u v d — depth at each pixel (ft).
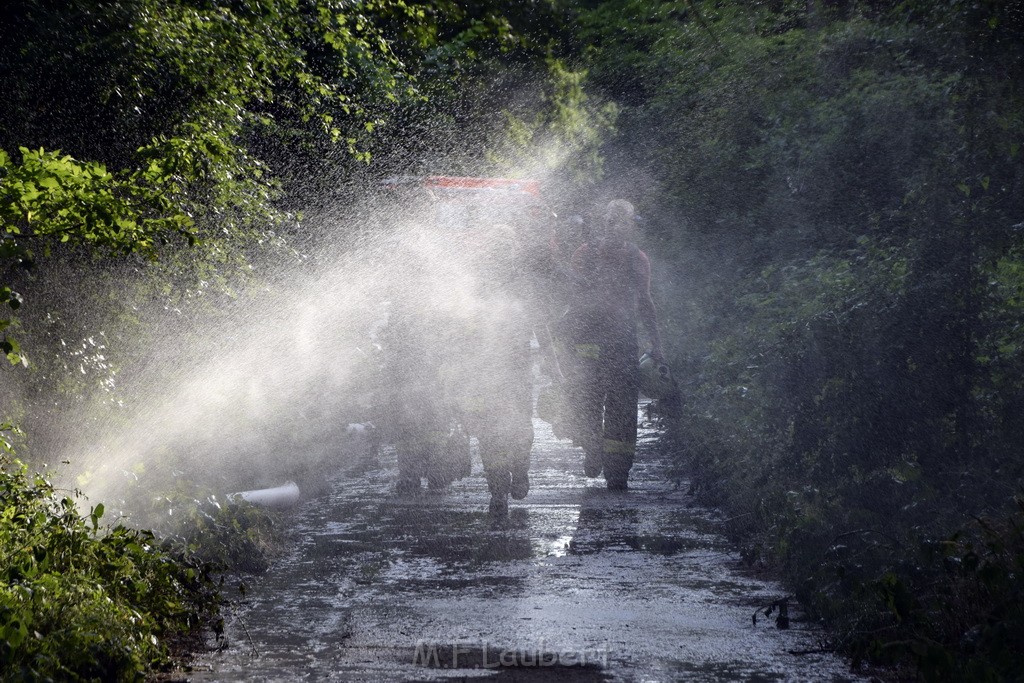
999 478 59.06
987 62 68.13
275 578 60.29
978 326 66.03
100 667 41.11
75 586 43.32
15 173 53.67
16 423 61.00
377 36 92.73
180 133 74.08
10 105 72.90
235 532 64.08
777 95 128.06
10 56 71.56
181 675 43.88
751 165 126.31
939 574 48.39
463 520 77.10
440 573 61.11
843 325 67.67
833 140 108.58
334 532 73.10
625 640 47.83
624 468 89.71
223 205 75.46
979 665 38.65
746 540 68.08
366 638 48.52
